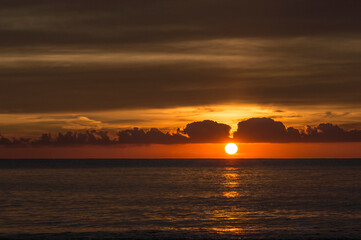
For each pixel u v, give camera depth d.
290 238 32.34
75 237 32.94
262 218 41.44
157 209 47.47
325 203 52.94
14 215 43.09
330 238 32.09
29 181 91.75
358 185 80.25
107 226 37.53
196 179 98.94
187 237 32.91
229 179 98.88
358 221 39.59
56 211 45.91
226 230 35.59
